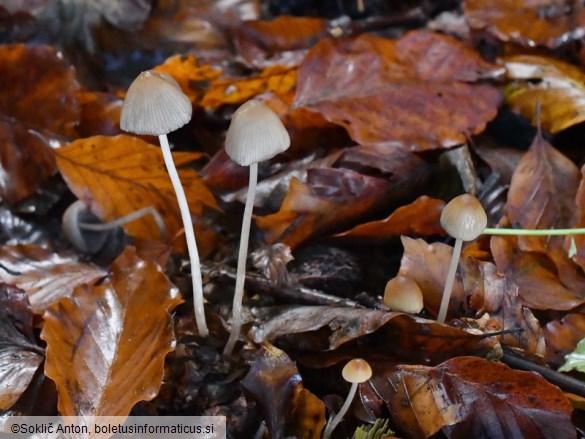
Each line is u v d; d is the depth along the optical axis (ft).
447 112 1.81
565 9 1.94
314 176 1.69
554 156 1.69
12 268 1.63
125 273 1.51
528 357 1.50
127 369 1.44
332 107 1.79
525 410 1.40
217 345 1.52
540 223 1.65
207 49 2.07
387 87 1.82
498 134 1.88
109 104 1.85
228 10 2.10
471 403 1.41
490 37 1.97
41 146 1.78
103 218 1.74
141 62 2.05
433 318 1.57
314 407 1.40
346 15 2.21
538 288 1.59
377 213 1.72
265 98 1.81
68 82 1.78
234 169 1.75
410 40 1.86
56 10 2.06
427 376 1.42
